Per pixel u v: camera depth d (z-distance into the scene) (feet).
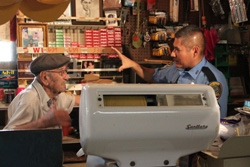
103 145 3.17
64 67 6.11
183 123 3.31
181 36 7.48
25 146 3.09
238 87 13.35
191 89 3.45
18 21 10.23
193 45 7.35
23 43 10.27
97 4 11.13
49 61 5.90
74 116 9.20
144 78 9.63
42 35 10.41
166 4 12.48
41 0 6.36
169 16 12.44
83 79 10.58
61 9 6.78
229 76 12.87
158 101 3.31
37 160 3.12
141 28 12.12
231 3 11.84
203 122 3.37
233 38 13.07
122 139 3.17
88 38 10.78
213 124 3.41
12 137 3.06
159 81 8.96
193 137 3.39
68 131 9.14
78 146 9.18
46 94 5.91
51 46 10.57
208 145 3.51
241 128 4.33
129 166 3.33
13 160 3.07
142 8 12.21
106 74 10.96
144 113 3.19
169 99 3.34
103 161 3.48
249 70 13.64
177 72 8.09
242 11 11.64
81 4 10.94
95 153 3.25
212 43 11.98
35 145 3.11
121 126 3.14
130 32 12.06
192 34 7.38
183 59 7.51
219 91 6.89
